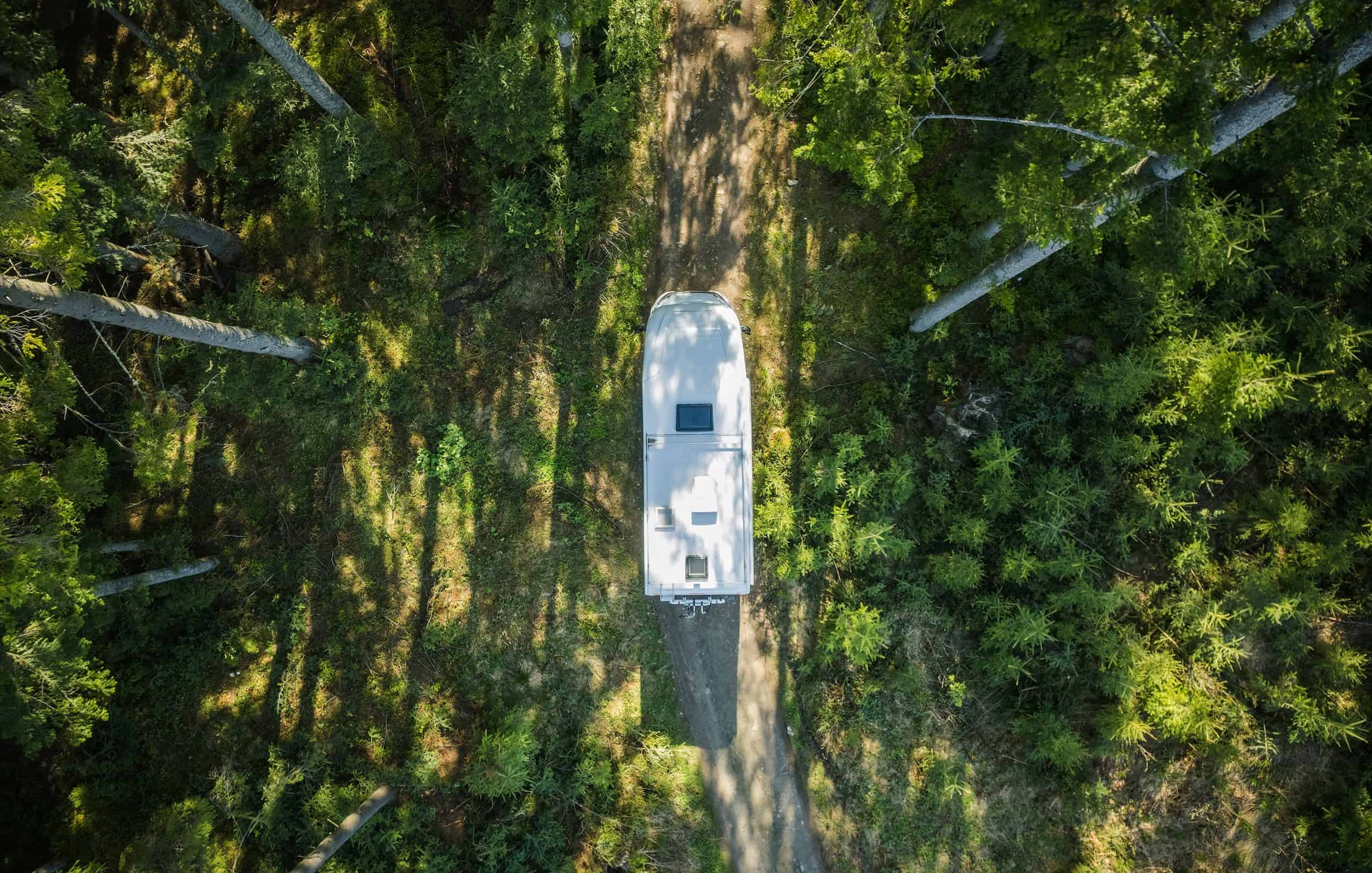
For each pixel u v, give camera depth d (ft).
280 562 48.65
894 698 48.24
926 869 48.39
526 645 48.67
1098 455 45.34
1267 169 43.42
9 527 33.30
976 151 38.65
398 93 47.29
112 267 45.09
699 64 49.11
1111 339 46.16
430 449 48.78
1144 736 47.62
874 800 48.47
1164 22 29.48
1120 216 32.30
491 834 46.62
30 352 33.60
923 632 47.93
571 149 47.75
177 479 46.34
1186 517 45.11
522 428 49.01
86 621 43.70
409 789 47.57
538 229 47.37
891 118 34.91
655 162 48.91
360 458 48.93
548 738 48.19
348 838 44.88
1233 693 47.75
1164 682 45.21
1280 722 47.78
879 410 47.98
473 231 48.29
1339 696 47.65
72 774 47.85
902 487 45.96
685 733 48.88
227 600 48.67
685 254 49.32
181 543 46.83
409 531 48.91
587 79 44.57
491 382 49.11
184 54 47.85
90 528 47.55
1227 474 47.83
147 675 48.14
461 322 49.01
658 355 44.24
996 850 48.49
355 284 48.67
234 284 48.52
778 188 49.01
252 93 43.47
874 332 48.47
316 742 47.96
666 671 48.96
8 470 32.71
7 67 36.96
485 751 45.78
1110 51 28.81
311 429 48.88
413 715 48.16
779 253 49.06
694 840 48.24
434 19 47.37
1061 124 33.17
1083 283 46.24
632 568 48.91
